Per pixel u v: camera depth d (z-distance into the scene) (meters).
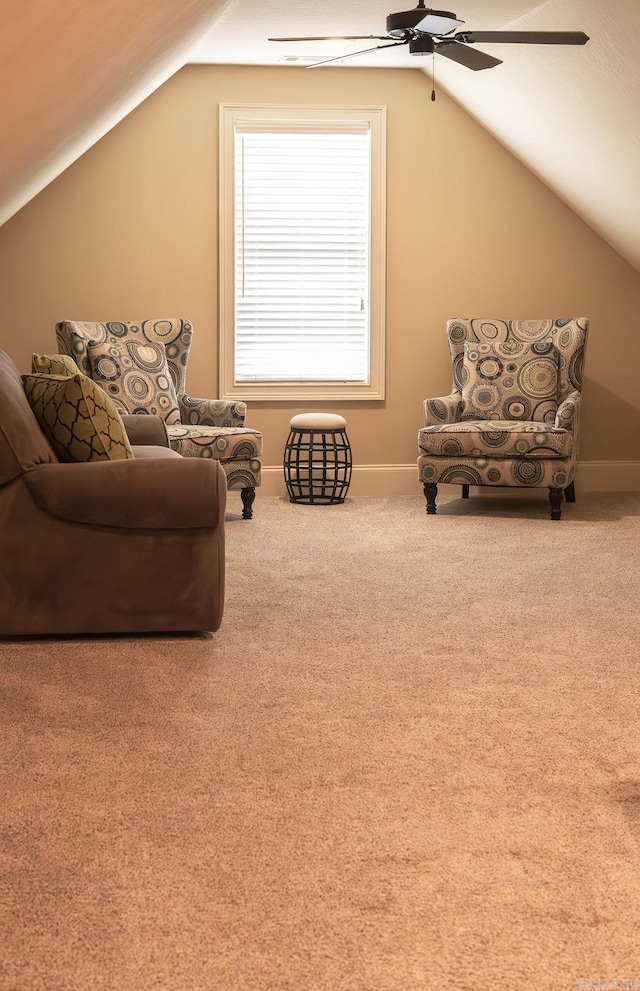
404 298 6.57
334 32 5.45
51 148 4.40
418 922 1.66
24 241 6.23
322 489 6.41
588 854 1.89
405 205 6.50
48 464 3.16
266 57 6.03
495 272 6.60
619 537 5.17
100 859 1.87
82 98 3.72
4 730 2.49
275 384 6.52
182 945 1.60
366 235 6.49
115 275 6.33
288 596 3.90
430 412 6.03
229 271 6.40
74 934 1.63
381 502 6.34
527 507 6.18
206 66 6.25
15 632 3.22
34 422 3.25
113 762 2.31
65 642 3.24
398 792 2.16
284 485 6.61
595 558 4.64
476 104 6.24
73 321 5.86
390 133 6.43
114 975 1.52
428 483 5.88
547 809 2.08
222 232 6.36
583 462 6.80
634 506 6.16
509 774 2.26
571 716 2.62
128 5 2.62
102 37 2.83
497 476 5.76
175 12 3.43
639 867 1.85
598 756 2.36
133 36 3.27
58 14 2.11
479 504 6.30
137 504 3.14
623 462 6.84
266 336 6.52
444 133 6.47
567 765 2.31
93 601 3.23
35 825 2.00
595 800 2.12
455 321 6.31
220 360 6.45
